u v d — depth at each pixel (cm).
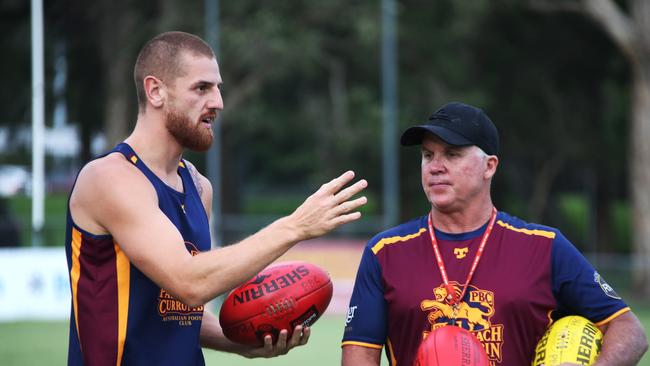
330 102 4712
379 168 4738
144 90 651
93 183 632
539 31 4859
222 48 4319
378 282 678
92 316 642
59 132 5528
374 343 678
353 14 4469
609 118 5266
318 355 1784
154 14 4600
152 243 616
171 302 657
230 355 1795
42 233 2975
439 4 4656
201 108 650
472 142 660
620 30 3900
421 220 692
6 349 1889
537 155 5069
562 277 662
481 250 663
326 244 3553
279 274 695
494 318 648
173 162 666
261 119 4553
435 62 4688
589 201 5078
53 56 4838
